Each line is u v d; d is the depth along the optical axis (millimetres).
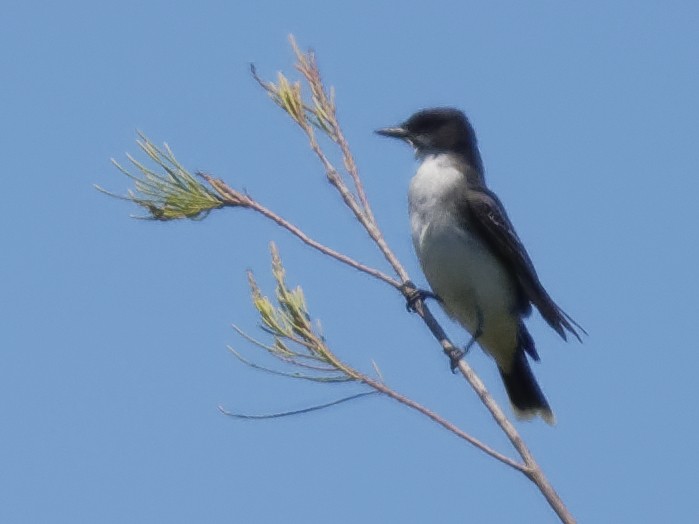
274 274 6422
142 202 7629
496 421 6316
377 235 7766
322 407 6176
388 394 6160
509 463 5914
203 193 7543
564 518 5742
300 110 8031
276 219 7469
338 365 6230
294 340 6293
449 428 6023
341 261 7457
